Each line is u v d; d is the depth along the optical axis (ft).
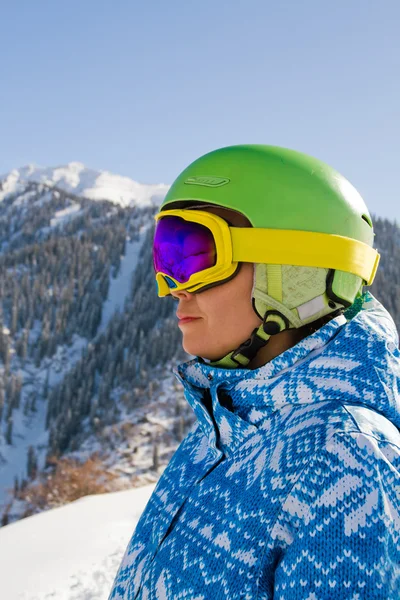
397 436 2.60
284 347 3.21
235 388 3.02
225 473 2.95
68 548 20.74
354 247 3.16
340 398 2.67
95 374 368.89
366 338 2.82
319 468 2.48
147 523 3.58
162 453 272.92
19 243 611.06
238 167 3.23
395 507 2.43
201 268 3.17
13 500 259.80
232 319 3.20
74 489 198.59
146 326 410.52
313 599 2.32
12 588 17.44
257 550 2.55
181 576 2.82
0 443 335.26
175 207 3.48
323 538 2.39
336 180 3.27
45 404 379.96
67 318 453.99
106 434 296.10
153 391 330.34
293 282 3.04
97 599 16.74
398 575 2.38
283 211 3.09
